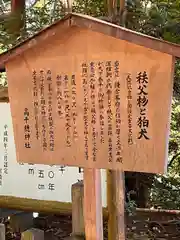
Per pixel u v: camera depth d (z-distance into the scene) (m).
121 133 2.50
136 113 2.45
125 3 3.82
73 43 2.54
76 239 3.77
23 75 2.70
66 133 2.64
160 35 4.02
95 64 2.51
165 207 5.00
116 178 3.67
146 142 2.44
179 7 4.15
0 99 4.10
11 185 4.20
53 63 2.61
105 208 3.76
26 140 2.76
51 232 4.50
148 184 4.96
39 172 4.10
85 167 2.62
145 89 2.41
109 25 2.37
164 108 2.38
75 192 3.80
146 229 4.52
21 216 4.51
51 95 2.65
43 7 4.51
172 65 2.35
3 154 4.20
